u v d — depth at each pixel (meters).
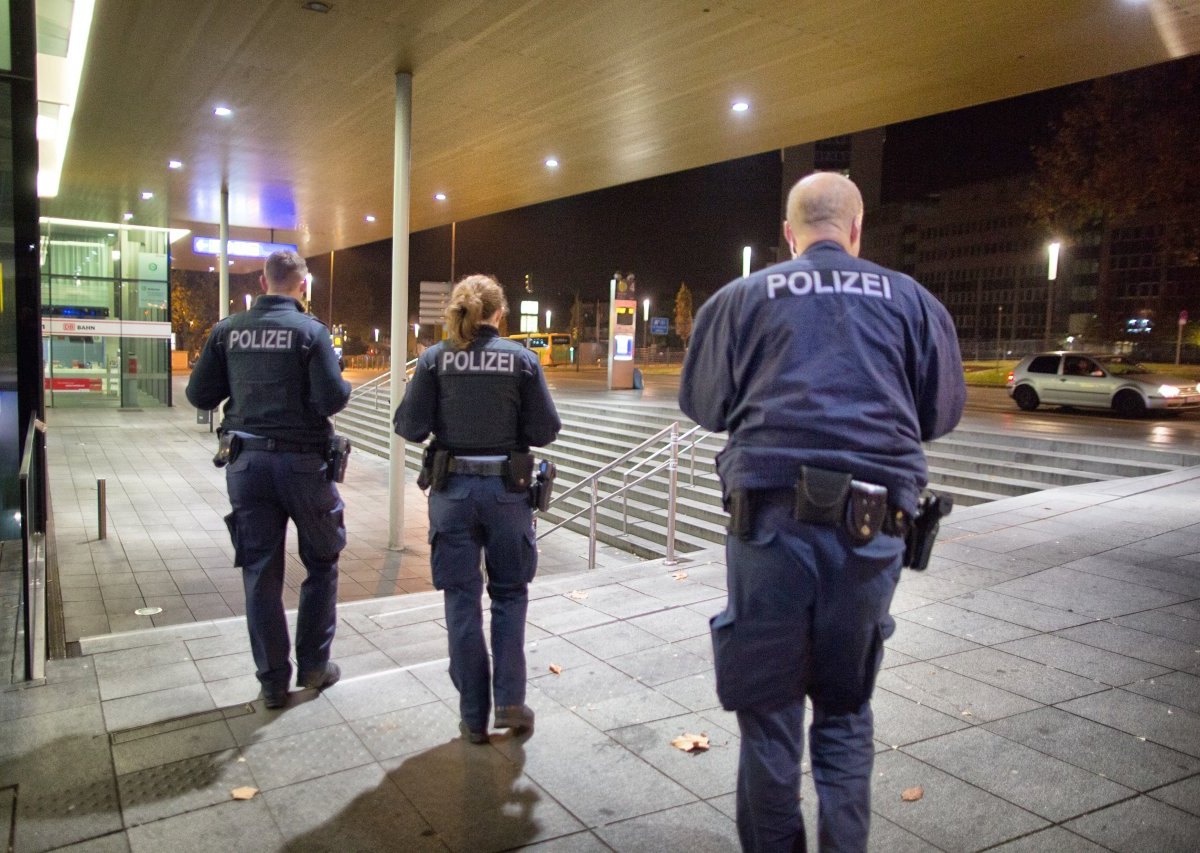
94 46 9.24
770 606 2.07
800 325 2.13
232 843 2.64
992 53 9.17
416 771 3.08
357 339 74.88
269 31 8.71
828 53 9.15
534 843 2.64
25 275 6.64
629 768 3.09
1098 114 22.66
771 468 2.08
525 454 3.35
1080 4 7.82
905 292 2.22
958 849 2.55
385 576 9.10
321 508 3.66
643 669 3.98
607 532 11.44
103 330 22.75
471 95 10.78
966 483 10.66
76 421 23.33
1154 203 22.50
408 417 3.37
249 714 3.57
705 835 2.68
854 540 2.01
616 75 9.95
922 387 2.25
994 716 3.41
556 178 16.28
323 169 15.80
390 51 9.19
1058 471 10.26
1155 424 15.40
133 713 3.59
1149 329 60.31
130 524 11.05
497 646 3.35
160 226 25.88
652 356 59.44
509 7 7.98
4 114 6.58
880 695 3.61
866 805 2.10
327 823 2.75
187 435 20.59
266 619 3.61
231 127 12.72
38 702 3.68
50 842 2.63
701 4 7.89
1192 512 6.94
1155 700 3.55
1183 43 8.80
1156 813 2.73
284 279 3.72
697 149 13.71
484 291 3.38
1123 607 4.68
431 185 17.27
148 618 7.34
